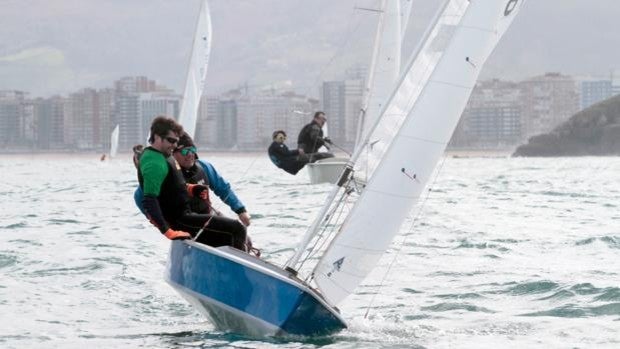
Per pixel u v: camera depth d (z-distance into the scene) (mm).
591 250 60625
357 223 36969
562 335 38094
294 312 35875
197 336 37875
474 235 68375
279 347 35750
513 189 128750
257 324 36562
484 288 47406
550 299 44719
